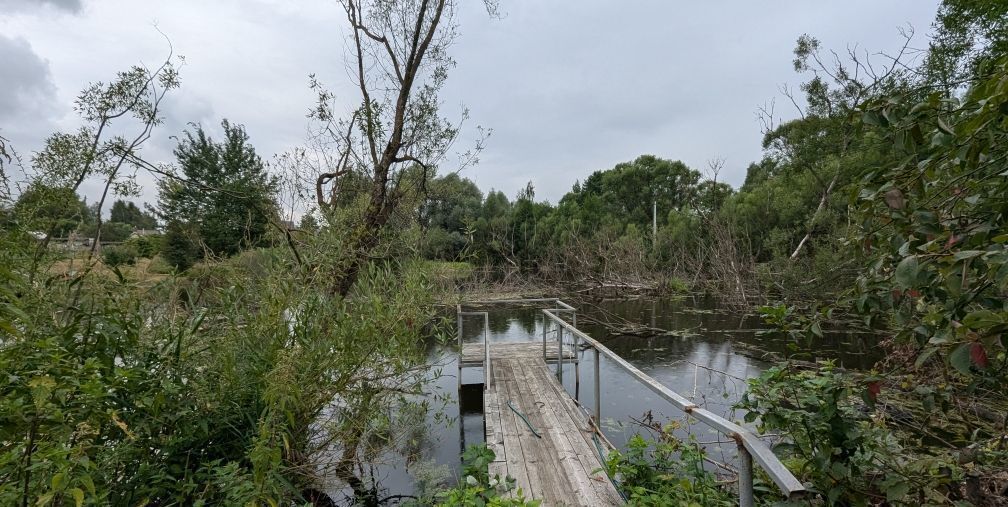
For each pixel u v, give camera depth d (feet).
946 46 24.21
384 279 10.27
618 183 110.63
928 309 5.28
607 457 10.07
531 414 13.32
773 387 6.63
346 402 10.13
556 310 25.59
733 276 41.09
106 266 7.22
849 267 25.66
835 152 43.39
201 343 7.86
